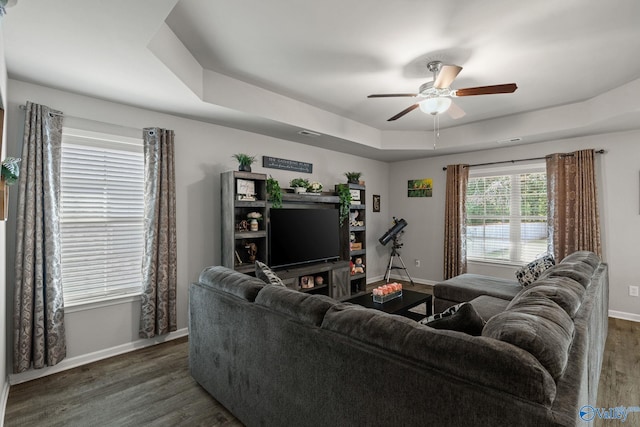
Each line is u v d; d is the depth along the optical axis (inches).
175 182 131.6
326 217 181.6
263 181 148.3
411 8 79.0
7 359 93.5
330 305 63.0
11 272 96.3
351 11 80.1
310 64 110.1
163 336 127.5
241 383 75.7
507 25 86.1
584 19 83.3
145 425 77.2
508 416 36.6
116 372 102.9
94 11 64.0
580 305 68.9
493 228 199.0
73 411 82.5
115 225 118.3
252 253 147.9
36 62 85.5
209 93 115.4
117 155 118.3
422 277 229.8
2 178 66.6
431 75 118.3
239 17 83.0
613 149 156.2
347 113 165.8
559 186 167.2
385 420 47.9
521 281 134.8
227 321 79.6
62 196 106.7
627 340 126.7
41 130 97.7
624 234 153.4
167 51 88.4
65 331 106.0
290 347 62.6
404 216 239.8
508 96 139.8
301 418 61.0
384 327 51.3
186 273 135.6
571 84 126.3
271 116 135.9
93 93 106.9
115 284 118.3
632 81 123.5
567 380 41.6
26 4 61.1
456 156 213.6
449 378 41.8
